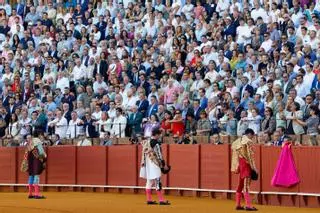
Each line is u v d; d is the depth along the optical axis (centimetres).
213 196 7175
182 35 8569
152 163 6456
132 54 8944
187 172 7381
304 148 6419
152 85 8094
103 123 8075
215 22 8581
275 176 6538
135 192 7781
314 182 6353
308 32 7750
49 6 10238
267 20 8294
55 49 9512
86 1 10081
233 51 7956
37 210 6019
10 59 9600
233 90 7488
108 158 7994
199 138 7388
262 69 7462
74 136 8294
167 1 9388
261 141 6800
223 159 7094
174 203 6600
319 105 6788
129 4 9600
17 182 8494
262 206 6469
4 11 10338
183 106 7650
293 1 8262
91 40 9344
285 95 7106
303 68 7256
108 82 8762
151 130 6888
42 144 7581
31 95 8819
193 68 8075
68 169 8244
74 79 9006
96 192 8012
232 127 7112
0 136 8744
